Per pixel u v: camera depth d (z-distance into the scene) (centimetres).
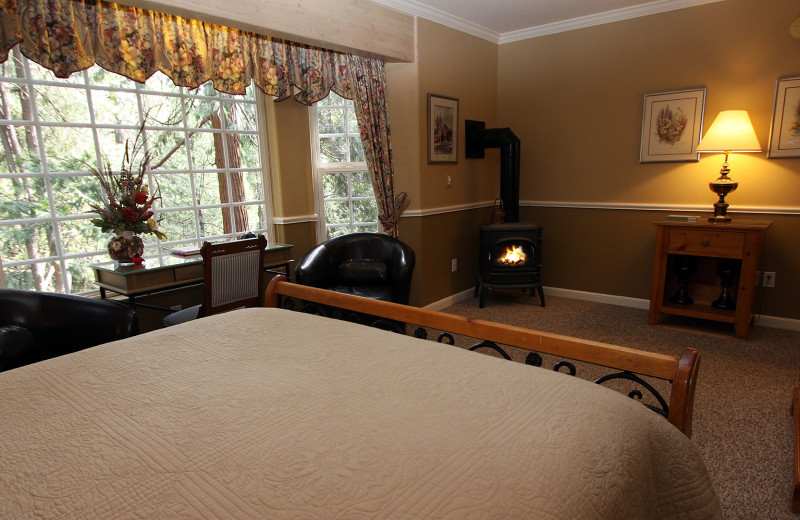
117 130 286
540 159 448
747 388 258
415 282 400
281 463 84
